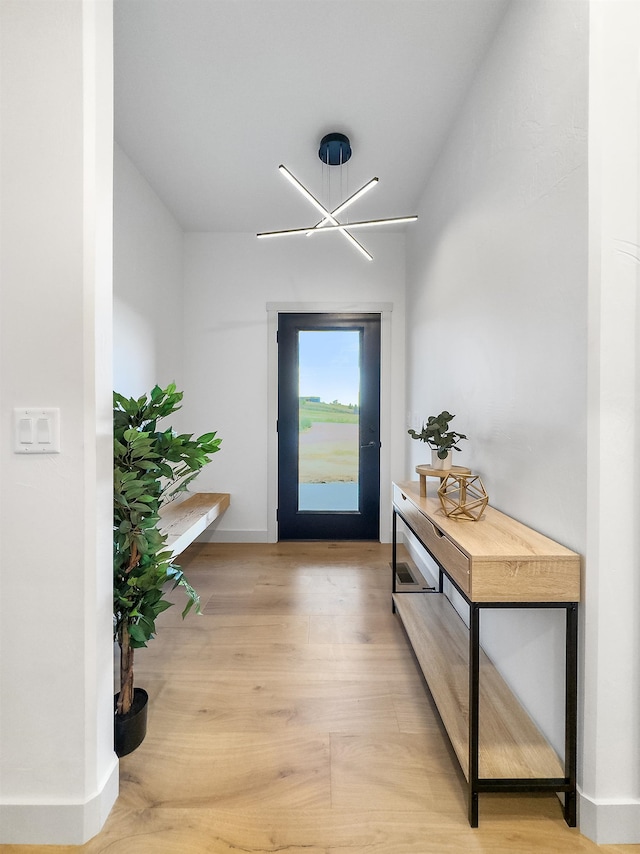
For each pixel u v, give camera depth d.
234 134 2.48
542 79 1.42
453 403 2.38
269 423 3.86
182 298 3.81
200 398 3.86
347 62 1.96
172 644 2.11
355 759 1.40
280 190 3.12
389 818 1.20
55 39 1.13
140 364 2.94
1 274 1.14
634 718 1.16
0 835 1.15
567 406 1.27
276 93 2.15
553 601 1.19
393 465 3.85
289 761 1.39
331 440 3.90
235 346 3.85
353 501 3.92
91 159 1.15
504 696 1.53
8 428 1.15
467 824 1.19
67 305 1.15
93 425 1.16
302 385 3.90
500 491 1.74
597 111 1.15
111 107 1.25
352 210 3.39
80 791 1.16
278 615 2.43
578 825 1.18
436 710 1.64
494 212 1.81
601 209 1.15
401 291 3.81
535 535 1.38
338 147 2.49
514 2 1.62
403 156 2.68
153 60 1.95
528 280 1.51
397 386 3.83
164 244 3.36
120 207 2.63
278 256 3.82
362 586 2.85
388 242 3.80
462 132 2.23
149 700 1.69
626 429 1.16
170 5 1.68
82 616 1.16
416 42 1.85
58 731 1.16
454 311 2.36
